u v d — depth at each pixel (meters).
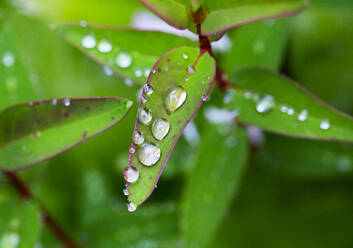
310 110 0.32
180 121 0.29
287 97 0.32
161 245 0.39
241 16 0.29
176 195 0.41
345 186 0.42
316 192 0.42
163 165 0.28
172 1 0.29
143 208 0.37
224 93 0.34
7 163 0.32
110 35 0.32
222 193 0.35
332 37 0.45
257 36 0.36
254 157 0.40
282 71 0.44
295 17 0.43
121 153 0.43
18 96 0.35
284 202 0.42
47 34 0.45
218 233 0.42
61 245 0.37
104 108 0.30
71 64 0.45
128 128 0.43
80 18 0.48
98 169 0.43
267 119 0.32
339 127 0.31
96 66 0.44
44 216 0.36
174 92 0.29
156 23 0.46
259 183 0.42
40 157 0.31
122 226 0.37
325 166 0.38
